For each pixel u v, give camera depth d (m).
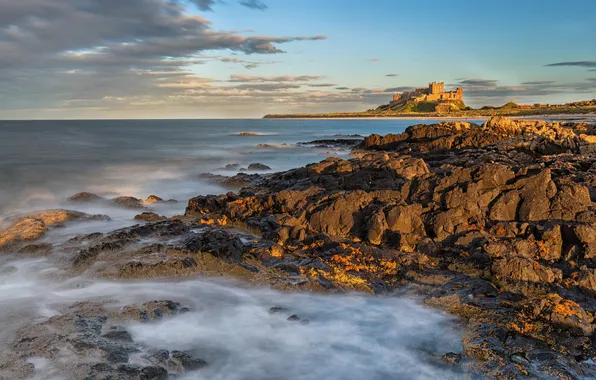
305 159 65.44
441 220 20.06
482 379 11.33
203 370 11.91
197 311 14.99
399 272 17.25
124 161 57.31
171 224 22.52
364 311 15.02
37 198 34.16
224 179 42.03
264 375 11.84
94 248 19.02
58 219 25.64
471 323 13.77
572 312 13.00
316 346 13.18
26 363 11.30
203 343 13.12
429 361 12.34
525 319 13.45
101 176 45.09
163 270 17.39
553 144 38.25
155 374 11.16
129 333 13.12
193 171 50.97
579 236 17.20
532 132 48.50
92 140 93.75
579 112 166.38
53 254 19.66
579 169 27.27
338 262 17.97
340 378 11.80
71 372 11.00
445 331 13.66
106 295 16.02
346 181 27.61
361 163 33.12
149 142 92.50
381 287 16.31
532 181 20.28
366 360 12.53
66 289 16.56
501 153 34.81
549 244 17.58
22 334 12.79
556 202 19.44
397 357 12.63
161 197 36.81
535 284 15.37
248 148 83.12
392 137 62.44
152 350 12.41
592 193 21.77
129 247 19.70
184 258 18.08
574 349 12.12
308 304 15.55
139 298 15.77
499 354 12.09
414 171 28.69
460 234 19.62
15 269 18.34
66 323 13.24
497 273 16.12
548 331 12.83
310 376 11.87
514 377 11.18
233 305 15.46
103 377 10.70
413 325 14.09
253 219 23.72
